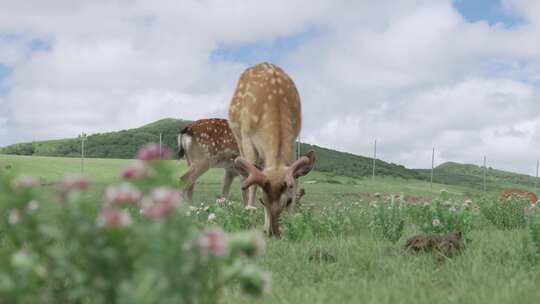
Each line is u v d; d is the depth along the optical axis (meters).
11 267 1.86
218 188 21.06
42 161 32.88
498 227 8.62
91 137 95.38
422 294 3.56
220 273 2.02
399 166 82.25
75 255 1.95
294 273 4.72
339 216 8.30
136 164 1.92
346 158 77.50
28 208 1.94
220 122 12.59
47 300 1.94
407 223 8.52
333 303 3.55
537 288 3.81
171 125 99.06
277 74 8.93
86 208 1.88
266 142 8.30
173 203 1.79
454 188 63.72
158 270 1.75
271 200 6.87
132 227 1.82
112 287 1.78
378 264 4.90
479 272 4.31
